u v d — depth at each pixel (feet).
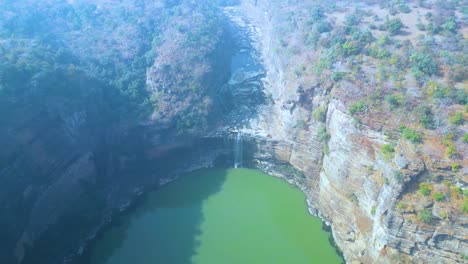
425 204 189.57
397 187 195.83
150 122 295.69
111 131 286.66
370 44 281.74
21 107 228.43
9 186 206.90
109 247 240.94
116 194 273.13
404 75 246.06
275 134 306.14
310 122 274.16
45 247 222.69
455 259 185.57
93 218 252.42
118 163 283.38
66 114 252.42
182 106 306.76
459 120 207.51
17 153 215.72
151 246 241.96
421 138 206.08
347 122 235.40
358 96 237.25
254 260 232.94
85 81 284.61
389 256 201.77
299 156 286.05
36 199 221.66
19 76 240.32
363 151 228.43
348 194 238.89
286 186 290.35
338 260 232.53
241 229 254.47
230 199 279.08
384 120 221.05
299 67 300.40
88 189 257.55
